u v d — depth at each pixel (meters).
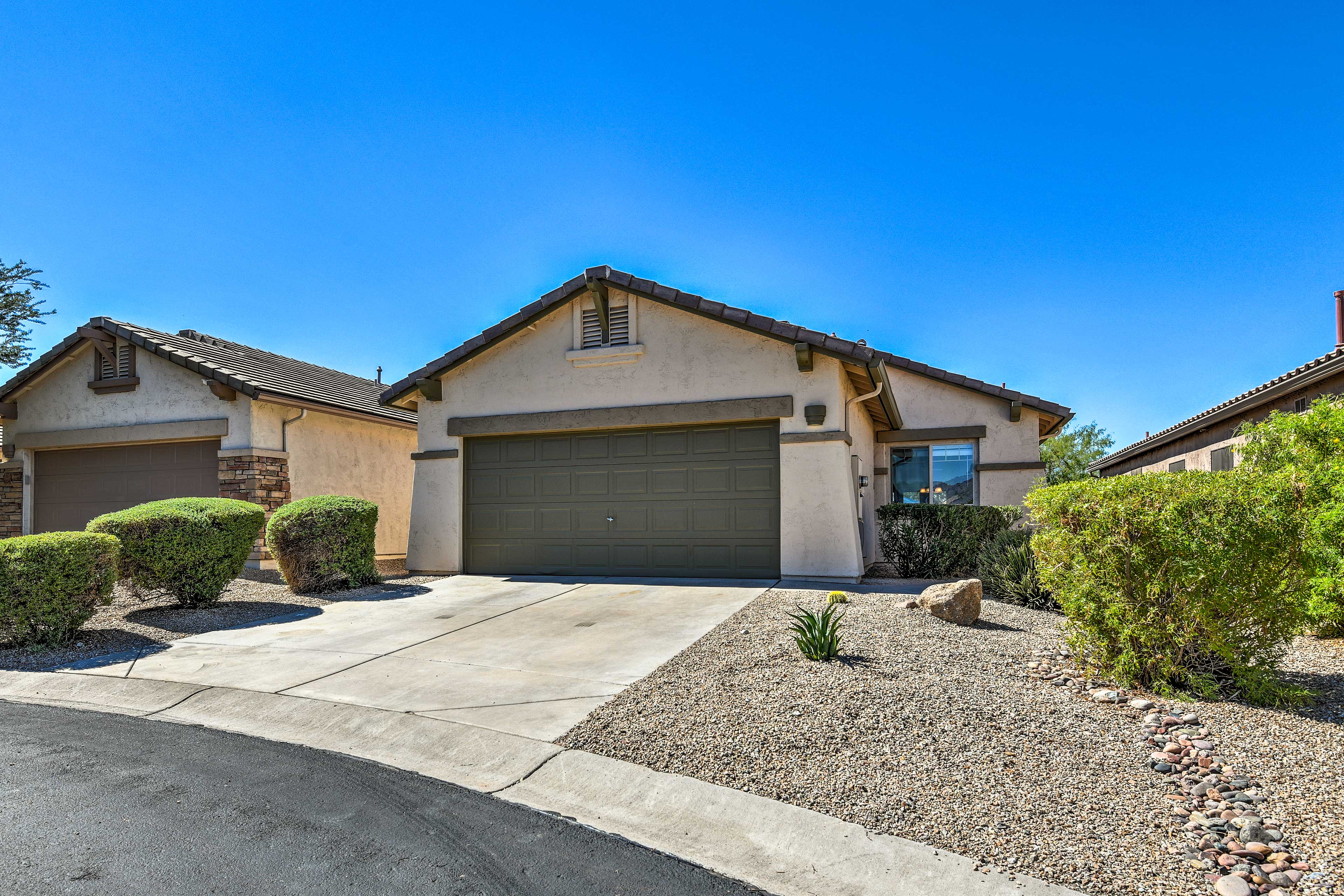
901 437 15.16
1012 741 4.19
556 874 3.18
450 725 4.88
